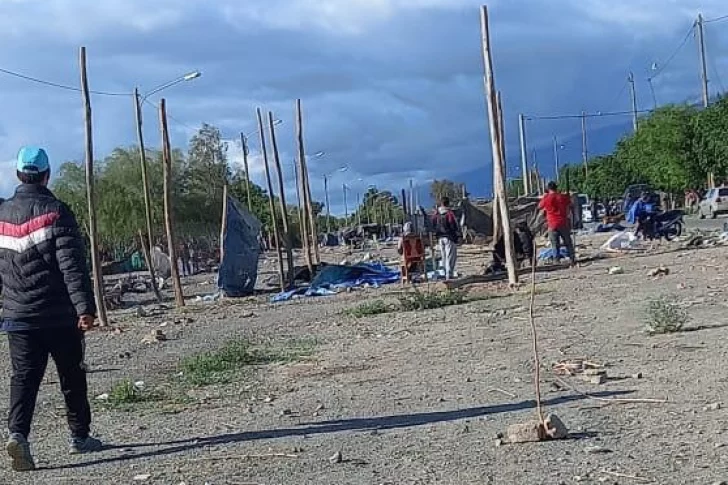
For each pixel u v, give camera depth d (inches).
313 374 474.3
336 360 517.0
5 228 306.8
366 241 3181.6
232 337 705.6
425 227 1272.1
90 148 932.6
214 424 363.6
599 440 284.5
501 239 1013.8
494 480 251.4
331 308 882.8
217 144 2711.6
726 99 2519.7
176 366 558.9
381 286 1117.1
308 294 1128.2
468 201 1749.5
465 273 1164.5
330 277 1213.1
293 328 733.9
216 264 2394.2
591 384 370.6
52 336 309.3
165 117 1105.4
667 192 2952.8
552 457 269.4
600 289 740.7
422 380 421.4
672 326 479.5
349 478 265.6
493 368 431.8
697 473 242.4
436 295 788.0
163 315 991.0
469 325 610.2
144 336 776.3
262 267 2055.9
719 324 485.1
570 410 327.9
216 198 2664.9
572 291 750.5
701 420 296.4
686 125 2851.9
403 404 369.4
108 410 411.8
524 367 424.8
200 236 2610.7
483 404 354.0
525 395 362.3
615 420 307.7
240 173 3134.8
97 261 903.1
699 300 595.5
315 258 1716.3
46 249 304.0
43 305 305.4
